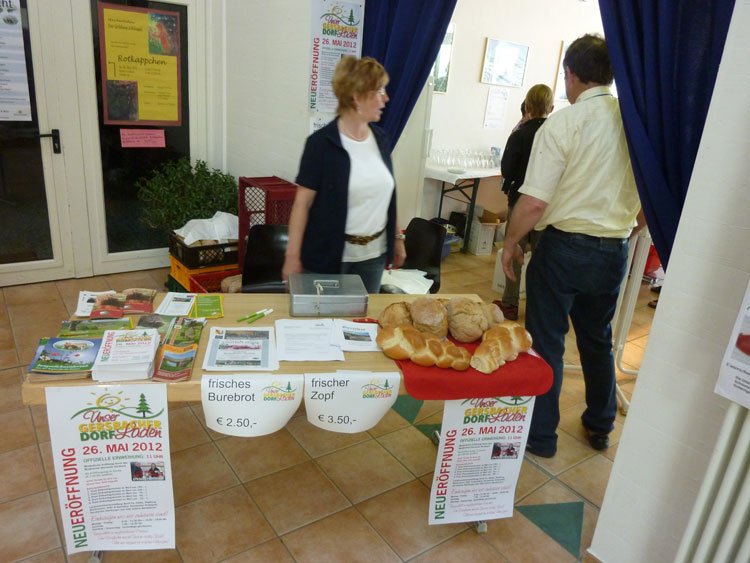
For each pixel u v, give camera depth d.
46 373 1.52
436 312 1.85
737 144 1.49
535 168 2.15
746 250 1.51
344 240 2.31
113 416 1.58
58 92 3.64
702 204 1.58
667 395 1.74
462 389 1.74
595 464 2.54
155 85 4.05
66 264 4.02
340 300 2.00
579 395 3.13
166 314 1.92
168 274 4.29
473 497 1.98
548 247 2.28
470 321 1.88
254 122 3.97
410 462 2.46
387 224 2.44
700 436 1.67
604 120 2.06
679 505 1.76
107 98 3.86
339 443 2.55
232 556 1.89
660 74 1.84
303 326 1.91
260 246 2.71
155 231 4.36
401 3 2.96
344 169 2.18
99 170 3.96
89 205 3.99
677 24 1.80
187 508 2.09
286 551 1.93
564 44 5.75
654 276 5.10
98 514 1.70
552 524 2.16
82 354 1.61
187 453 2.40
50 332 3.29
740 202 1.50
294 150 3.54
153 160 4.20
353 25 3.24
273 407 1.63
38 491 2.12
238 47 4.01
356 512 2.14
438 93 5.07
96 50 3.73
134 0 3.79
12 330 3.28
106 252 4.17
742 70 1.45
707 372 1.63
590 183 2.11
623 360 3.59
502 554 2.00
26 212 3.77
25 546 1.87
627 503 1.90
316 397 1.65
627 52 1.91
